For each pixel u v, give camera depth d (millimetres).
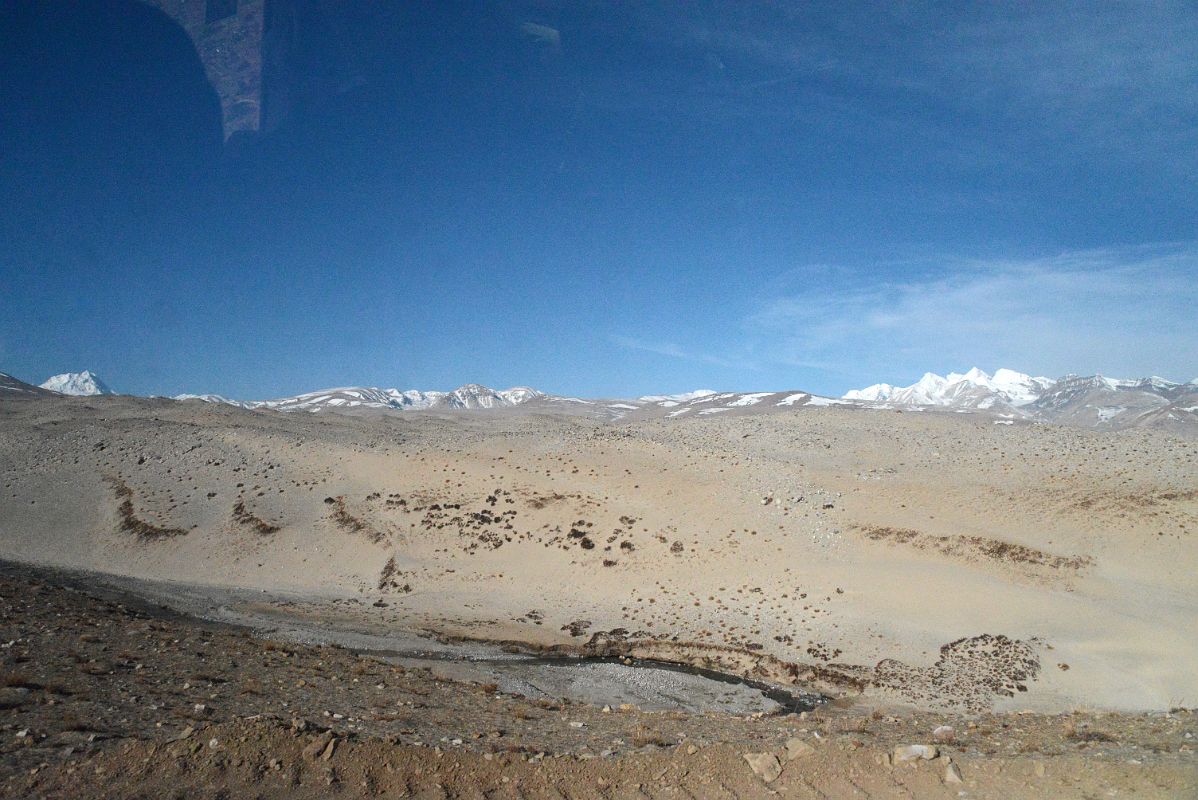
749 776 9570
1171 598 27812
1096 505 34906
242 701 12711
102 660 14805
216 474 47219
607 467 46344
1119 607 27500
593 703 19984
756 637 28234
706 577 34156
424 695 15672
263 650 19344
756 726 14055
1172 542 31078
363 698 14367
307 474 47500
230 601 32656
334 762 9109
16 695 11203
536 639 29109
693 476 44469
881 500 39469
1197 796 8547
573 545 38031
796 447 51438
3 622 17234
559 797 9070
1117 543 31844
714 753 10086
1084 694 22328
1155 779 9078
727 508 40031
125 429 53656
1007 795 8969
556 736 12305
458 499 43312
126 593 31266
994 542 32969
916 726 14398
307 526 41469
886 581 31484
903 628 27875
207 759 8812
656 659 27797
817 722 14891
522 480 44938
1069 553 31625
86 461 48156
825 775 9555
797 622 29328
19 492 44000
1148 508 33625
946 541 34000
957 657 25266
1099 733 12305
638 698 21422
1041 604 28234
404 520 41688
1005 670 24016
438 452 50406
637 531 38531
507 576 36188
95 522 41844
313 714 12117
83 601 23938
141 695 12242
